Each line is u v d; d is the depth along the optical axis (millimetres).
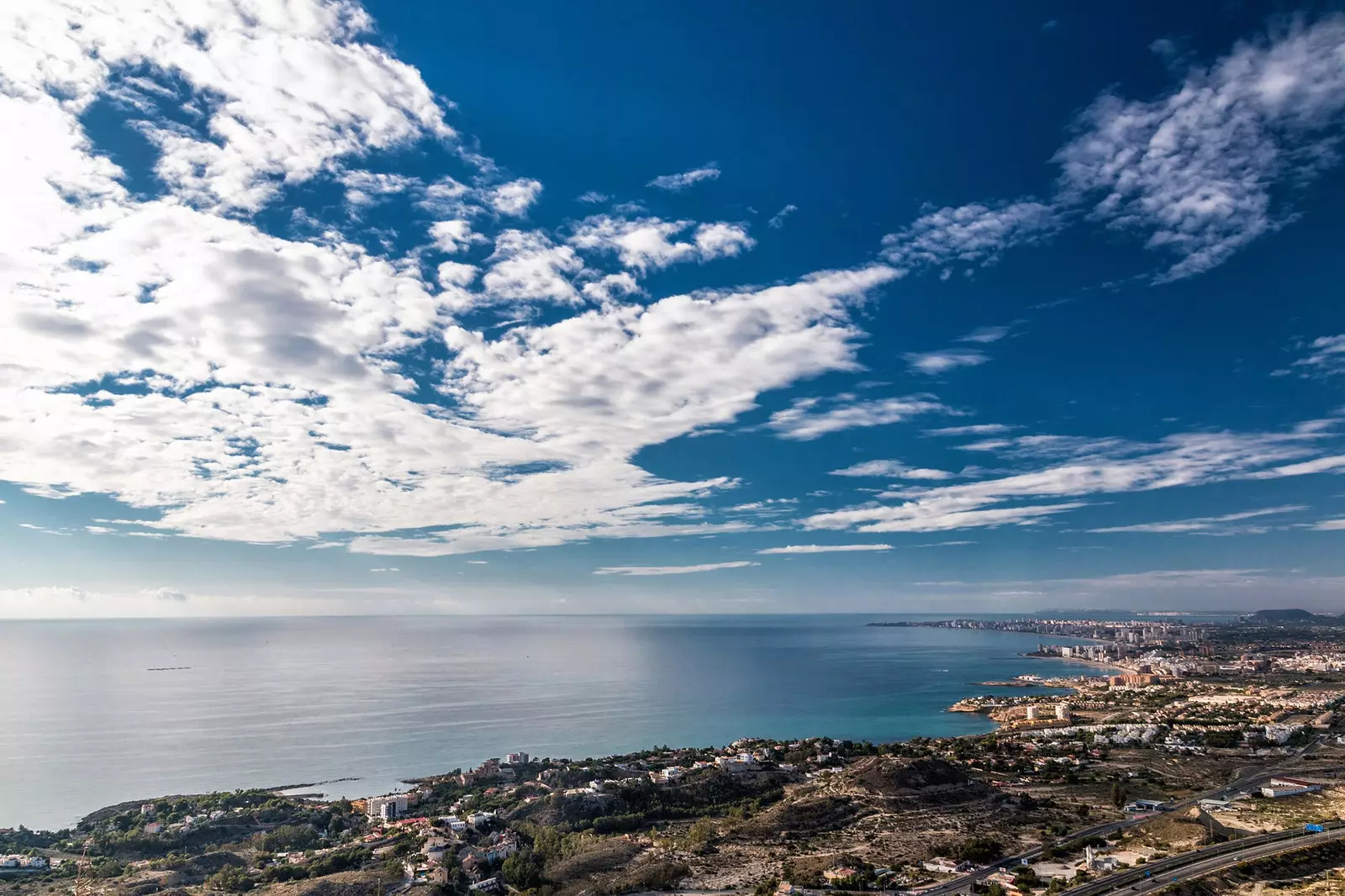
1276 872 157750
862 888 165750
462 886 181250
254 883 182625
